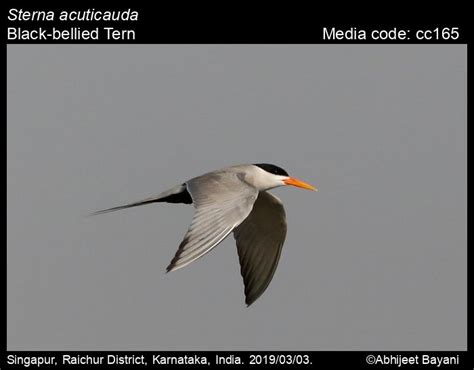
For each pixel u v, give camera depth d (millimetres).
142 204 12516
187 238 9438
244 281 13445
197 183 10852
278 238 13406
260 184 13133
